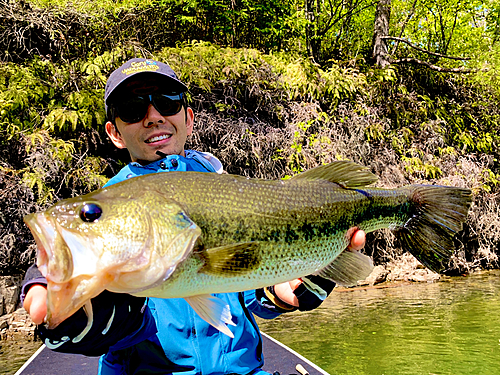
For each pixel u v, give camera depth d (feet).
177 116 2.34
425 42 15.99
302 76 9.18
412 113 10.87
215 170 2.49
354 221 1.97
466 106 12.32
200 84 7.97
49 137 6.41
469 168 10.36
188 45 9.48
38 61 7.13
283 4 10.94
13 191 6.11
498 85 12.89
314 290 1.95
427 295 7.29
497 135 12.28
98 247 1.37
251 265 1.63
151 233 1.46
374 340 5.16
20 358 4.83
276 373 2.57
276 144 8.48
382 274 8.31
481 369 4.25
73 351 1.49
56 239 1.31
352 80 9.93
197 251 1.53
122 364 2.08
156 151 2.26
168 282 1.48
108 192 1.50
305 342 5.15
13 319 5.78
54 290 1.28
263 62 8.84
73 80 7.09
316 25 12.33
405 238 2.17
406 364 4.45
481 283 8.21
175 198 1.54
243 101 8.83
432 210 2.14
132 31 9.00
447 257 2.09
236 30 10.55
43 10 7.70
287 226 1.75
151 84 2.23
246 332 2.09
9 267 6.31
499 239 9.97
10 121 6.45
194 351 1.91
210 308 1.56
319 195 1.87
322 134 9.01
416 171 9.68
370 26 14.79
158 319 1.90
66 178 6.53
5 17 7.32
